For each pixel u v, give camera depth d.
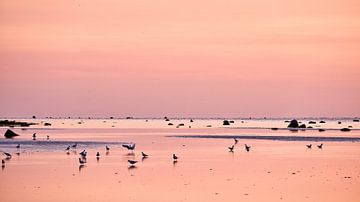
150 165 60.81
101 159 67.56
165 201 39.22
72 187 45.28
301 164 61.16
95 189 44.22
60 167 58.59
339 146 90.06
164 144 96.56
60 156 70.75
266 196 40.94
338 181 48.00
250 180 48.72
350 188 44.28
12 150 80.19
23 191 43.44
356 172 54.06
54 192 42.94
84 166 59.59
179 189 44.06
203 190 43.56
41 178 50.31
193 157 70.31
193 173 53.56
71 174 53.03
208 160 66.38
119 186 45.69
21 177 50.94
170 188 44.59
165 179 49.59
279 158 68.44
